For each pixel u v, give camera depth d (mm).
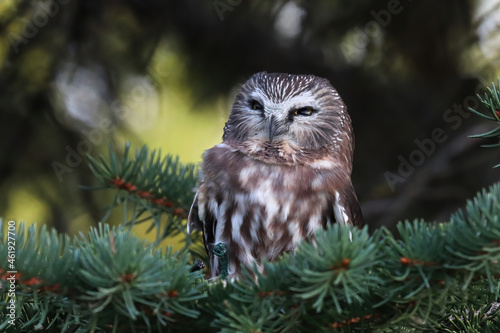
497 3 10812
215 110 11391
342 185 7508
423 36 11117
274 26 11273
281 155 7609
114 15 10859
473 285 4820
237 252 7410
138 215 7531
